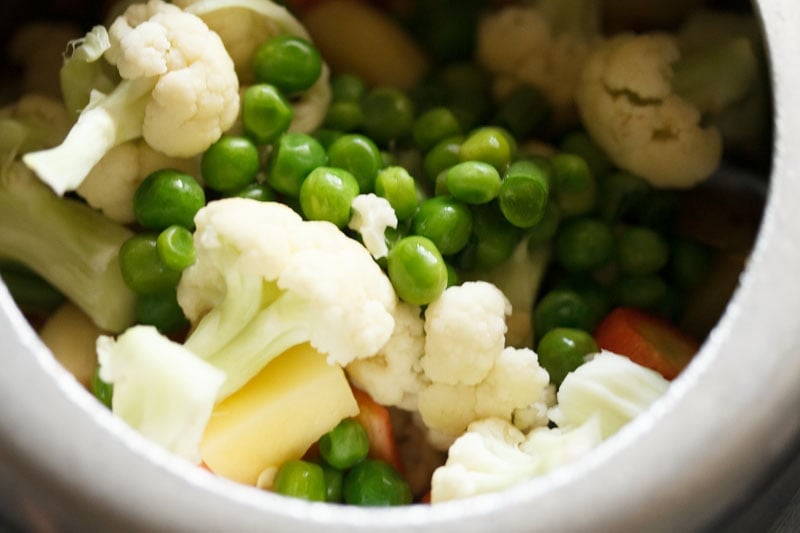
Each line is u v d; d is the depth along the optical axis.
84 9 0.28
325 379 0.24
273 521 0.21
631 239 0.27
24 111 0.26
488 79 0.29
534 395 0.25
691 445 0.21
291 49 0.27
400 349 0.25
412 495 0.26
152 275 0.25
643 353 0.26
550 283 0.28
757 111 0.26
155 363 0.23
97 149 0.24
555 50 0.29
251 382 0.24
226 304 0.24
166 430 0.23
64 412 0.21
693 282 0.27
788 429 0.22
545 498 0.21
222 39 0.27
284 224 0.24
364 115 0.28
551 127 0.29
